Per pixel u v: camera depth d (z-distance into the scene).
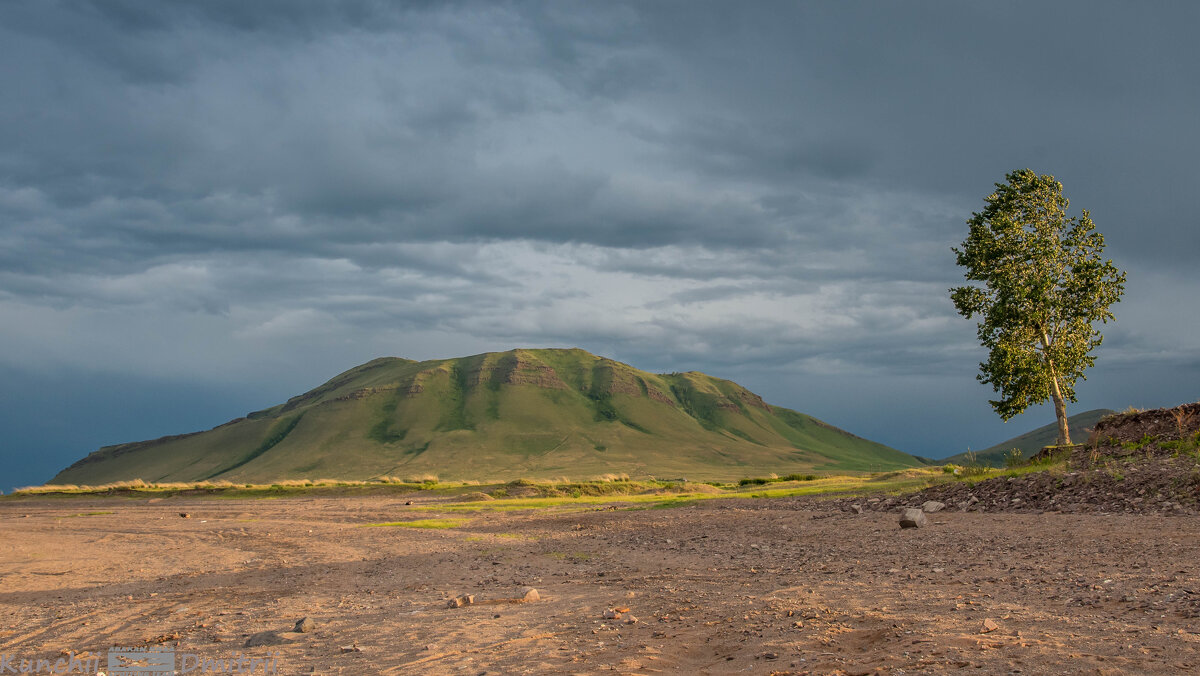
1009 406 36.62
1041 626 7.27
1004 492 21.05
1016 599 8.76
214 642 10.34
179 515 42.00
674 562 16.03
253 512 43.03
